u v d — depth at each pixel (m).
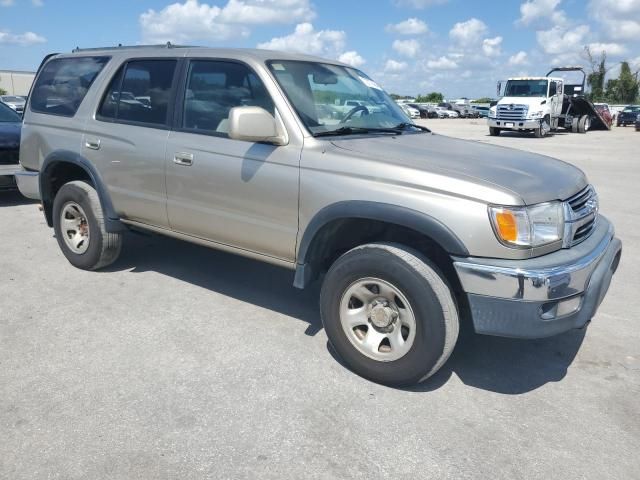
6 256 5.58
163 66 4.36
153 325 4.07
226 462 2.63
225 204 3.91
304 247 3.55
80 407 3.03
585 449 2.80
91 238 4.91
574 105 29.53
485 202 2.95
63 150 4.93
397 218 3.12
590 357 3.78
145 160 4.33
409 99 82.94
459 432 2.91
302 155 3.51
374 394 3.25
